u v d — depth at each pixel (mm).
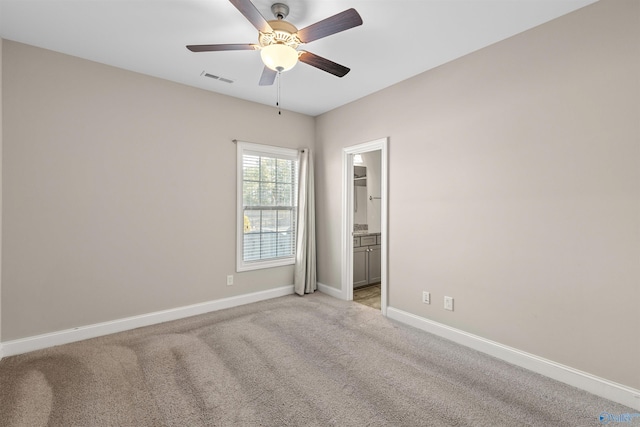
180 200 3326
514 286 2398
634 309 1867
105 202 2889
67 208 2709
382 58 2762
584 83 2035
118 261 2963
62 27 2297
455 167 2783
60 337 2676
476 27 2271
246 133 3809
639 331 1853
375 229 5309
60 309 2688
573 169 2094
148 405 1877
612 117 1931
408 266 3223
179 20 2213
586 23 2020
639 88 1832
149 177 3129
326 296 4203
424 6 2035
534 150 2273
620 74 1896
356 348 2648
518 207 2367
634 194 1859
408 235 3217
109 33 2381
